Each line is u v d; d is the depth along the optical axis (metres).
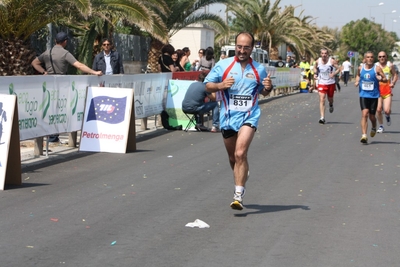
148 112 16.44
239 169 7.79
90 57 21.05
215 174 10.55
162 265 5.88
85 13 15.88
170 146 13.94
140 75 15.81
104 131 12.88
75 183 9.68
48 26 21.50
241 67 7.86
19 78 10.74
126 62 30.11
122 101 12.91
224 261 6.03
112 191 9.14
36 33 21.44
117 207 8.16
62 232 6.96
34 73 16.97
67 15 17.19
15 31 16.53
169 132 16.77
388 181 10.13
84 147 12.88
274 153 12.93
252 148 13.61
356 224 7.47
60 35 13.55
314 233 7.06
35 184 9.59
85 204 8.30
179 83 17.33
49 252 6.23
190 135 16.09
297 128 17.53
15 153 9.43
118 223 7.38
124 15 18.59
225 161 11.87
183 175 10.45
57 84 12.07
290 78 37.62
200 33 39.28
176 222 7.46
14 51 16.45
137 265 5.87
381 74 14.34
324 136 15.81
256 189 9.45
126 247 6.43
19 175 9.45
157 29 20.03
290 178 10.31
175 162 11.73
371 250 6.45
